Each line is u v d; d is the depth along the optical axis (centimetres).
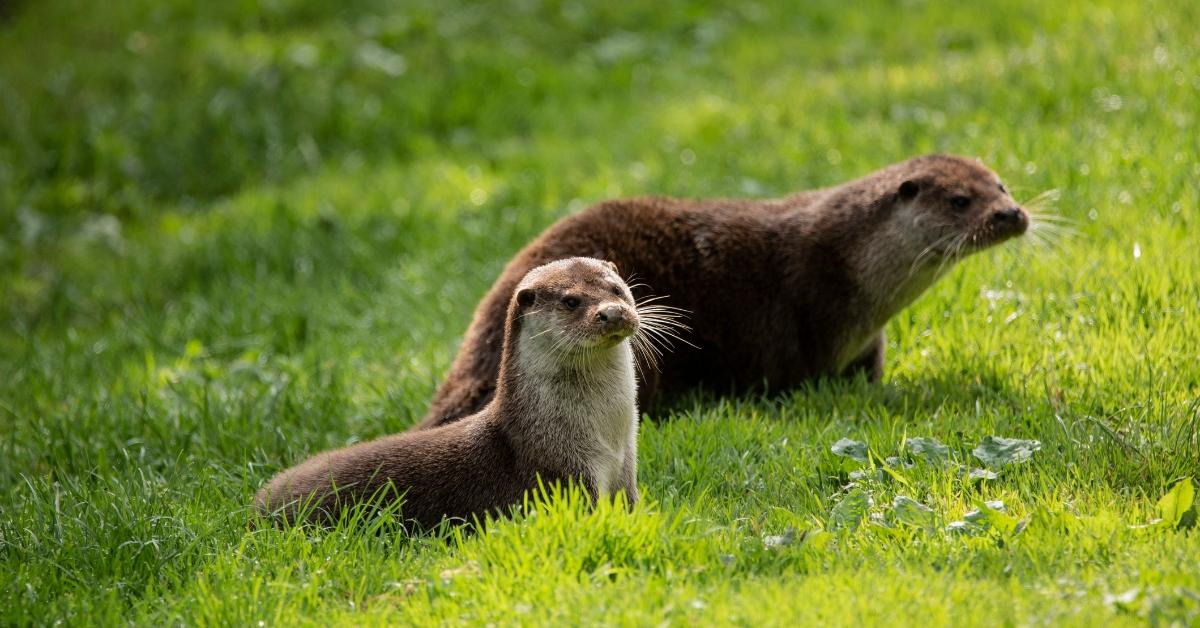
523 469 908
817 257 1185
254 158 2239
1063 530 817
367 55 2470
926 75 1970
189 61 2467
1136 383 1062
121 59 2500
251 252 1825
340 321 1547
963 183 1176
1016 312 1218
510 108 2295
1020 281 1280
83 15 2689
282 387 1283
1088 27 1988
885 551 812
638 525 809
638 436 1064
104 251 2034
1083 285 1236
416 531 912
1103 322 1166
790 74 2214
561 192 1889
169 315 1669
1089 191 1417
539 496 901
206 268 1830
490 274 1577
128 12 2684
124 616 816
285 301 1631
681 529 831
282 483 958
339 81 2408
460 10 2666
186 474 1090
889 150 1705
